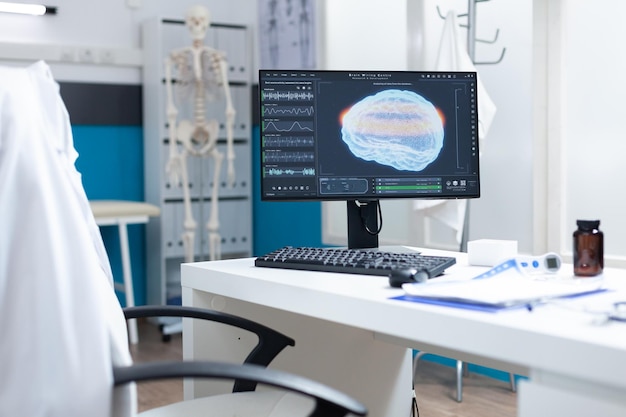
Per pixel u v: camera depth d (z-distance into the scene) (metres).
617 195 3.13
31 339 1.19
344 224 4.52
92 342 1.21
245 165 5.23
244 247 5.25
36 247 1.22
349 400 1.17
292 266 1.81
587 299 1.39
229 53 5.08
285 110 1.98
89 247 1.26
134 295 5.09
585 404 1.10
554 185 3.32
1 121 1.25
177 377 1.19
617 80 3.11
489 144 3.62
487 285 1.46
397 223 4.17
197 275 1.87
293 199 1.98
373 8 4.24
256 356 1.72
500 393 3.41
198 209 5.10
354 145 2.00
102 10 4.91
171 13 5.12
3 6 4.58
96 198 4.95
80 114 4.85
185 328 1.90
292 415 1.54
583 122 3.23
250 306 1.97
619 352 1.05
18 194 1.23
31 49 4.66
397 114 2.01
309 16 4.70
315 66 4.67
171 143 4.61
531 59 3.41
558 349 1.12
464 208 3.37
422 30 3.91
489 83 3.61
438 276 1.67
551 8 3.28
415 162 2.02
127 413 1.24
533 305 1.33
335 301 1.48
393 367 2.24
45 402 1.18
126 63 4.95
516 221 3.52
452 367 3.84
